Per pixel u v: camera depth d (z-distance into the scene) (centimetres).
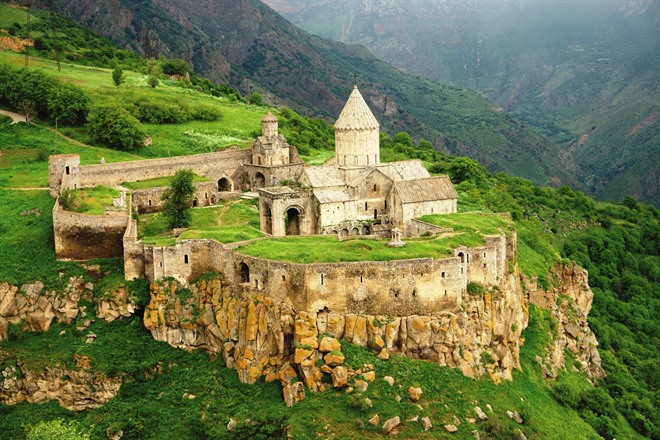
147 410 11044
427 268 11138
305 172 14625
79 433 10531
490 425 10225
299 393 10344
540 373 12862
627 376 15712
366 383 10300
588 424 12394
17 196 15412
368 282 10981
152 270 12412
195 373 11462
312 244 11956
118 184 16500
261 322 11062
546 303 15012
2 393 11850
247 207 16300
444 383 10606
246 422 10262
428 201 14288
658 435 13738
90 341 12144
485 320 11606
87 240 13200
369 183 14438
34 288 12744
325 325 10869
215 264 12175
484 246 12056
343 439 9650
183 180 14338
